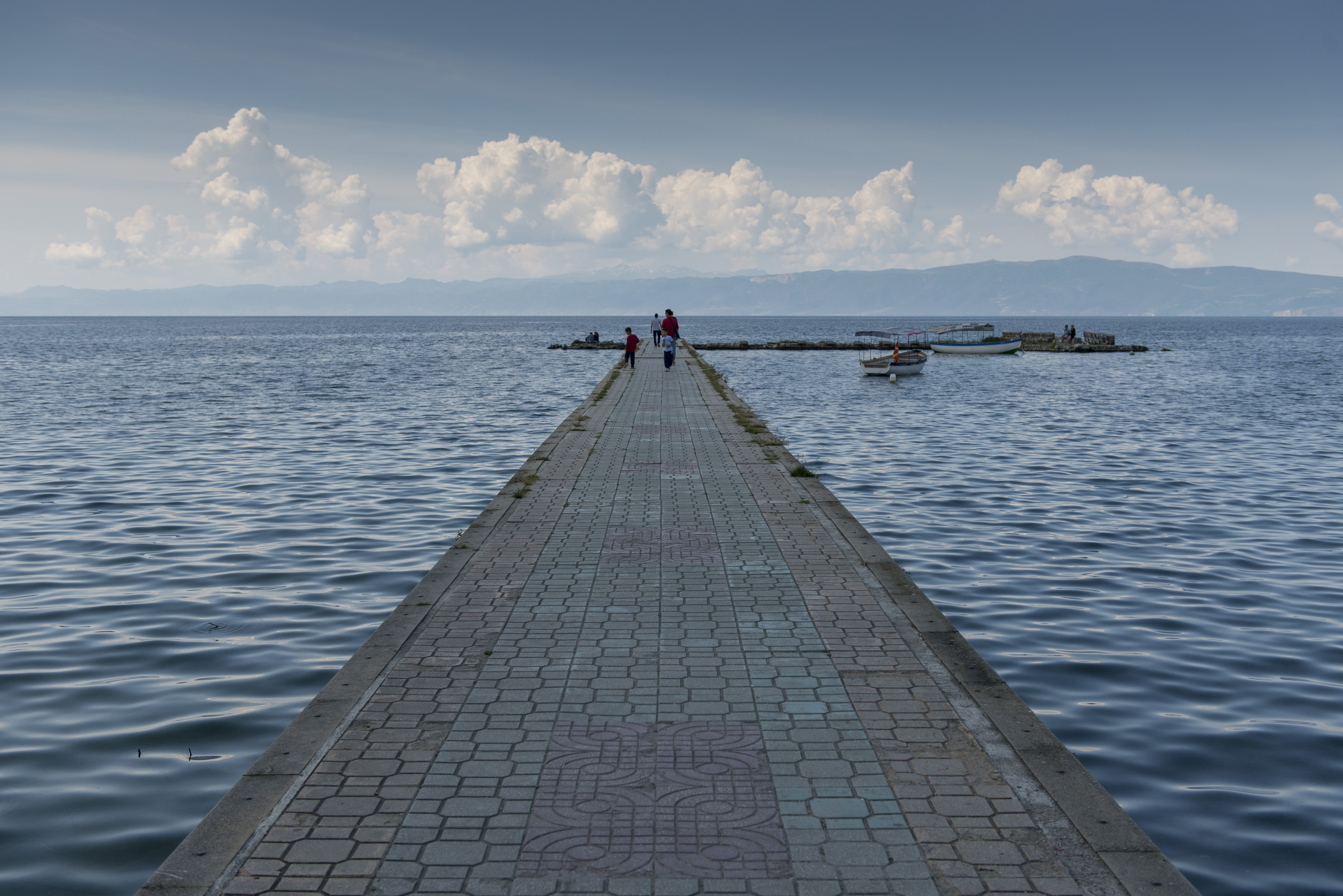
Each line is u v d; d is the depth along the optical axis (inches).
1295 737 273.6
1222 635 369.7
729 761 201.5
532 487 523.8
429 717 223.3
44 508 600.4
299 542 511.5
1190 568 475.2
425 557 478.6
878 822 177.6
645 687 242.7
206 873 160.6
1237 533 557.9
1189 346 4092.0
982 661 261.6
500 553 380.2
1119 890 157.2
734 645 273.9
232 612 384.2
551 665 257.8
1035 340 3467.0
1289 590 435.8
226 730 266.5
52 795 226.5
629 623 293.6
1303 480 747.4
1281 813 228.2
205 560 470.6
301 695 294.2
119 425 1065.5
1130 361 2763.3
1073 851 168.7
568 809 181.0
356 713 225.5
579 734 214.1
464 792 187.3
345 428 1047.6
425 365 2399.1
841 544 396.2
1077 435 1037.2
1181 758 259.3
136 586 423.2
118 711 280.8
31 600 399.9
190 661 325.7
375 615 380.2
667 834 172.2
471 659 261.6
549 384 1758.1
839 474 751.7
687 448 674.2
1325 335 6235.2
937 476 751.1
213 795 228.1
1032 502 644.1
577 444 691.4
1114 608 404.8
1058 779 194.1
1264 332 7253.9
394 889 155.7
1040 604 409.1
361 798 185.2
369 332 6373.0
